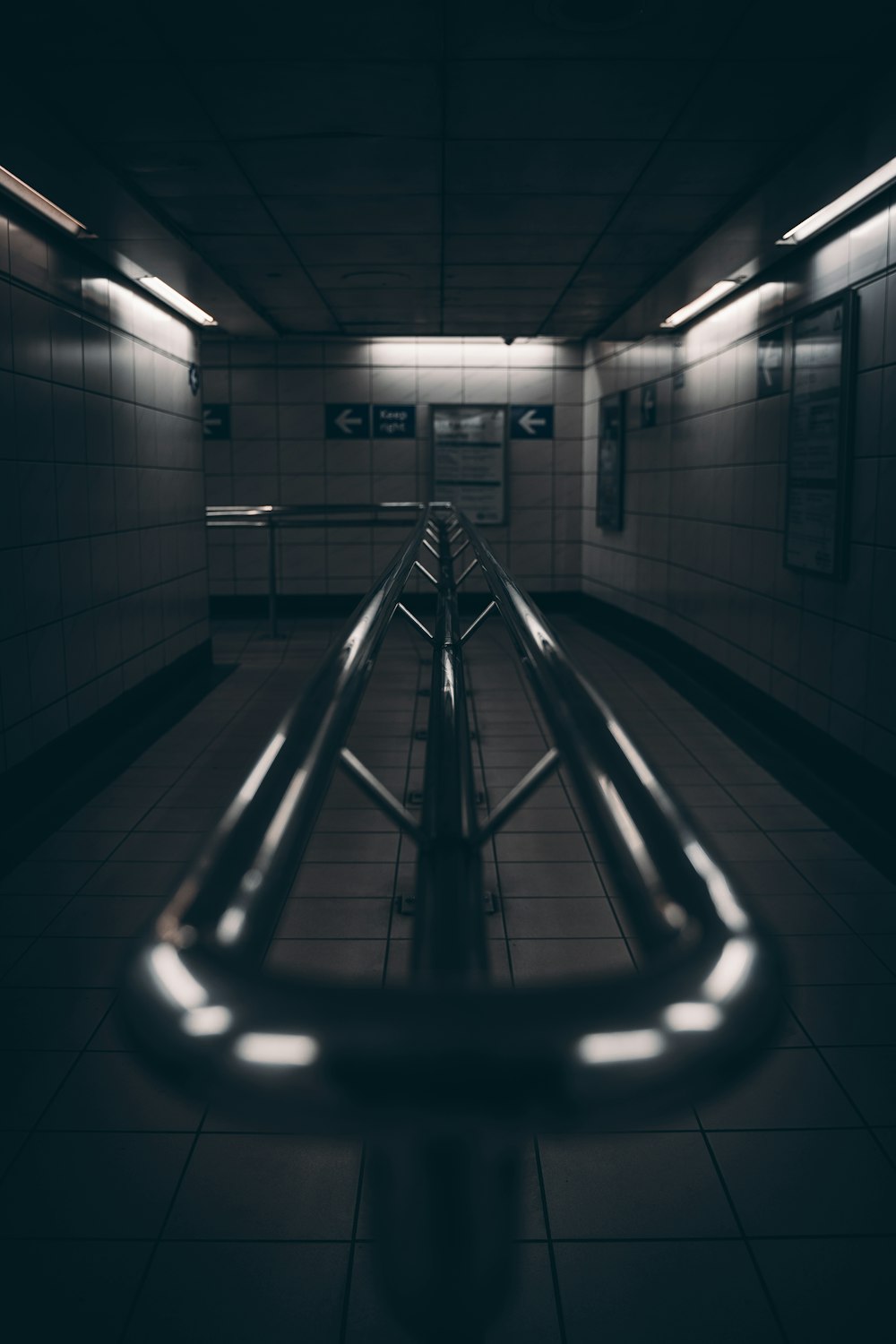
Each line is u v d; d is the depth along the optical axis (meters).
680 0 2.54
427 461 9.93
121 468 5.17
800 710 4.76
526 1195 1.91
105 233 4.34
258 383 9.77
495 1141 0.71
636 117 3.33
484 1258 0.68
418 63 2.90
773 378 5.11
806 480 4.52
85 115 3.24
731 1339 1.58
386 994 0.48
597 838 0.77
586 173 3.91
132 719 5.39
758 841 3.74
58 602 4.28
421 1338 0.67
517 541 10.16
